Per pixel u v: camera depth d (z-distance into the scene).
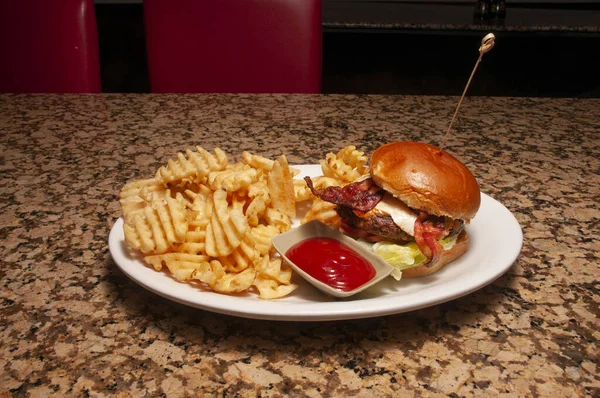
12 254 0.68
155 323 0.57
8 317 0.57
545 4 2.69
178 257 0.60
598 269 0.67
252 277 0.57
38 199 0.82
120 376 0.51
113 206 0.80
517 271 0.66
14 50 1.30
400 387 0.50
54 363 0.52
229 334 0.55
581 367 0.52
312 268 0.62
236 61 1.30
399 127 1.11
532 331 0.56
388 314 0.53
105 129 1.09
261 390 0.49
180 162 0.71
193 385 0.50
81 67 1.30
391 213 0.65
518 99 1.33
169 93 1.31
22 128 1.09
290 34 1.29
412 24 2.09
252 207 0.66
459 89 2.25
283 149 0.99
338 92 2.27
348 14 2.34
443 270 0.65
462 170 0.67
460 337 0.55
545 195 0.85
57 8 1.28
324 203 0.71
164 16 1.28
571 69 2.21
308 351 0.54
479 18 2.28
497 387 0.50
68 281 0.63
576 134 1.10
